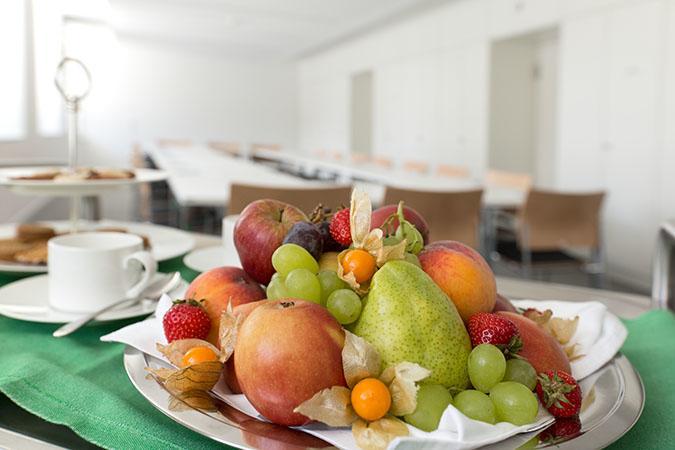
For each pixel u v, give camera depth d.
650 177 4.27
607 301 0.87
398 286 0.43
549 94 6.14
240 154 10.02
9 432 0.47
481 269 0.49
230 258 0.93
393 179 4.03
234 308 0.50
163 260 1.09
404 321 0.42
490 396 0.42
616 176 4.59
